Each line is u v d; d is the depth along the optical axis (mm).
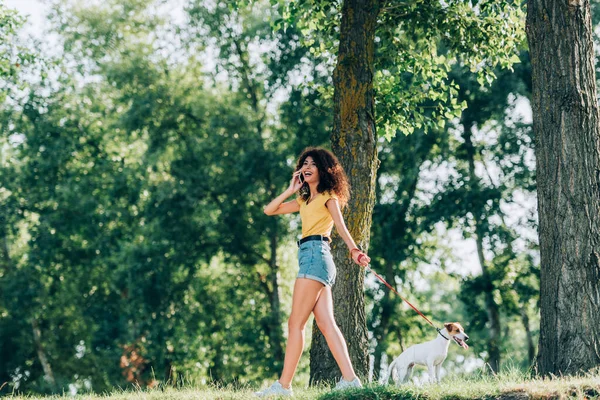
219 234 30188
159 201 28766
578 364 9297
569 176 9672
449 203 27188
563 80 9852
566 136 9742
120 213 31219
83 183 31797
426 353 11414
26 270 33062
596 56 26156
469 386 7789
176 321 29516
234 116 30094
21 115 32625
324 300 7703
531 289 27906
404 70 16922
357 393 7527
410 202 28734
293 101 29109
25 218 33406
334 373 12156
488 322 29234
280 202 7762
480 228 27156
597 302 9453
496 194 27062
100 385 33781
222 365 30828
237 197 29844
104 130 33594
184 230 29234
